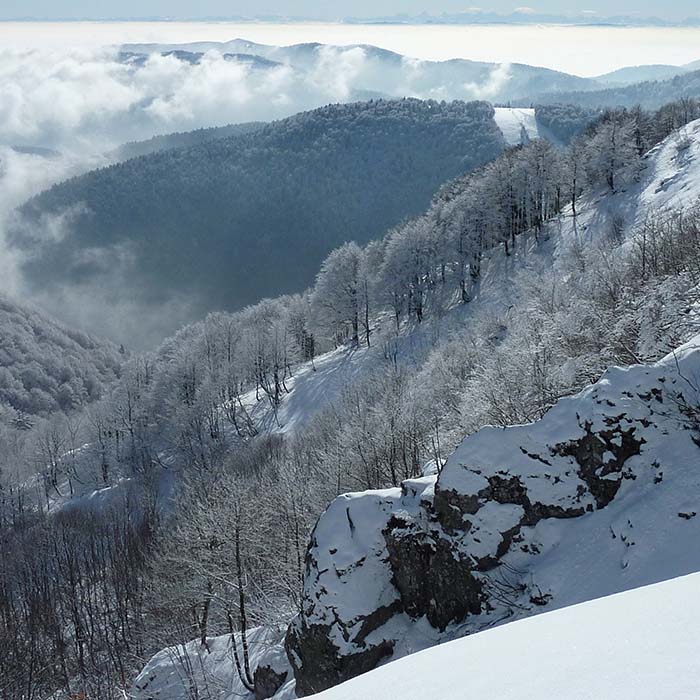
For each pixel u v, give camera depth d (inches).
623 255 1651.1
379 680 167.6
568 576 505.7
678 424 552.1
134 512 3080.7
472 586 565.6
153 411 4005.9
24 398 6195.9
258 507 1419.8
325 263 4069.9
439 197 5738.2
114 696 1504.7
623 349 951.6
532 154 3954.2
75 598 1883.6
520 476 574.2
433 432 1501.0
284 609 1155.9
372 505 687.7
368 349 3698.3
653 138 4790.8
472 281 3767.2
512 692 135.2
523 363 1245.1
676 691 115.0
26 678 1690.5
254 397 3900.1
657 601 172.9
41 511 3225.9
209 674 1157.7
